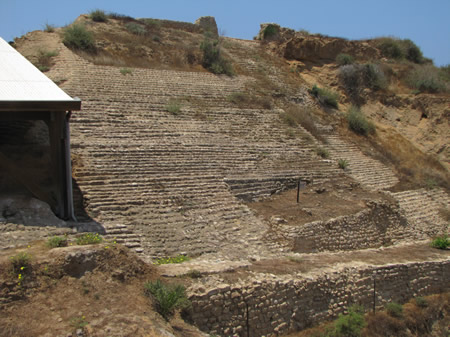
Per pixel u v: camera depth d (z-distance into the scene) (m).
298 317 9.60
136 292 7.45
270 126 22.91
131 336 6.11
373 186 20.98
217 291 8.22
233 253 11.82
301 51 33.44
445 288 13.39
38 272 7.03
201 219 13.40
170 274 8.59
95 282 7.31
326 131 25.39
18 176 10.63
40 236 9.35
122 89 21.33
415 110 30.02
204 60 28.39
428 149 27.86
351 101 31.02
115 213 12.20
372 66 32.19
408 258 13.48
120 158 15.18
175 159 16.42
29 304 6.54
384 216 17.28
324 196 17.80
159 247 11.30
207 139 19.23
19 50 23.53
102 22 30.16
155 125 18.92
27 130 14.62
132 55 26.20
